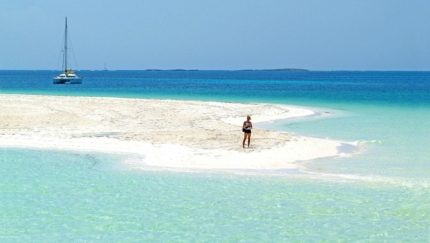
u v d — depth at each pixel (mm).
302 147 25297
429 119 38656
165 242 12914
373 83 134000
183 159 22469
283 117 39906
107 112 39531
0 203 15969
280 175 19719
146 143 26281
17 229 13742
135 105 45312
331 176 19594
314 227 14047
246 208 15641
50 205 15828
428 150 24891
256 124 35188
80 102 46500
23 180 18812
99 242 12883
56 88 87438
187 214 15070
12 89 82312
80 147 25234
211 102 51062
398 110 46625
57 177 19312
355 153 24109
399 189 17781
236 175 19703
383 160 22516
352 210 15531
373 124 35500
